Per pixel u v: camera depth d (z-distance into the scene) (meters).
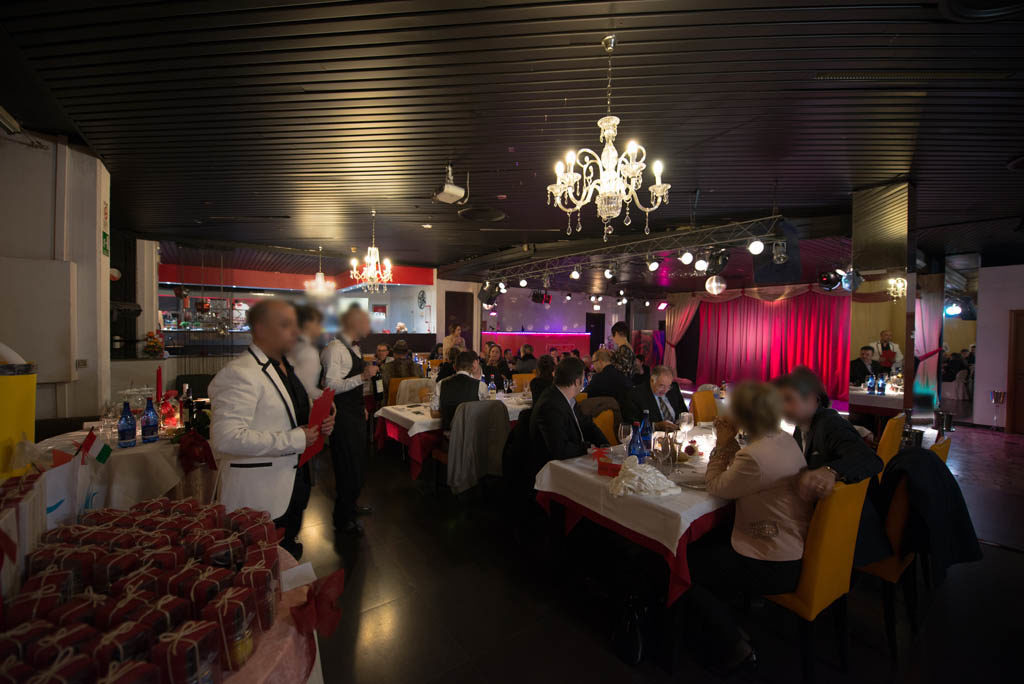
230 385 1.58
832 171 4.01
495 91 2.82
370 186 4.64
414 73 2.63
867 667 1.87
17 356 1.87
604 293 14.82
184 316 9.02
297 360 2.53
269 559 0.92
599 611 2.20
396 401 4.68
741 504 1.79
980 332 7.46
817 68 2.51
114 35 2.34
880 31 2.20
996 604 2.34
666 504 1.79
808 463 2.03
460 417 3.31
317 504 3.57
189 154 3.83
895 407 4.57
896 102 2.84
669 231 6.29
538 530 3.07
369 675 1.77
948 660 1.91
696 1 2.03
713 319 13.33
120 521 1.00
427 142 3.54
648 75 2.61
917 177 4.13
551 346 14.66
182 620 0.75
